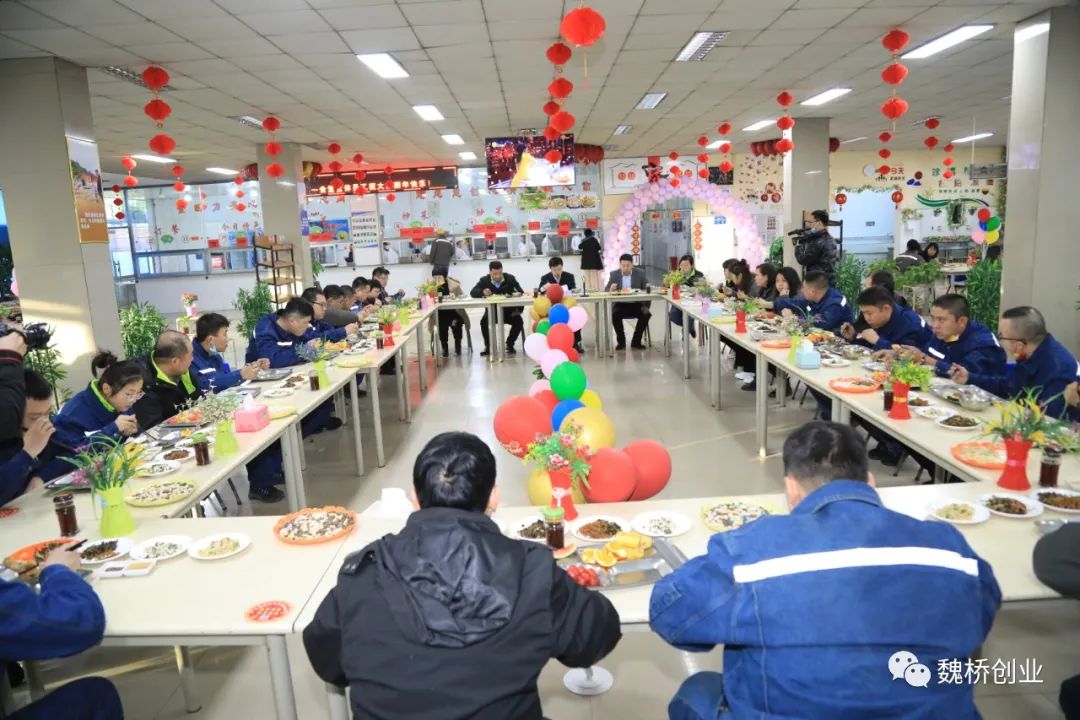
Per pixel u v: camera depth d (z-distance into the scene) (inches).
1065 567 63.1
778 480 169.8
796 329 185.0
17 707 92.9
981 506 82.7
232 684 100.3
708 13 201.5
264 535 86.1
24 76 211.6
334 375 176.9
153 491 99.5
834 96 340.2
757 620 47.0
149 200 577.3
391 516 90.2
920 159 609.0
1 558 82.4
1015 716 86.6
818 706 45.1
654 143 488.1
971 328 153.9
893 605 45.8
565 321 173.8
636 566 72.4
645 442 103.7
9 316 217.8
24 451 101.6
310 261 428.8
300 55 221.5
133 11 173.8
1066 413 122.3
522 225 578.2
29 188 216.2
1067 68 215.3
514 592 47.6
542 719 48.9
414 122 349.7
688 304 293.6
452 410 247.1
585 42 139.3
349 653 47.1
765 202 589.6
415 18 192.4
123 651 109.7
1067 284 226.7
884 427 117.3
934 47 252.5
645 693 93.9
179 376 152.2
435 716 44.2
